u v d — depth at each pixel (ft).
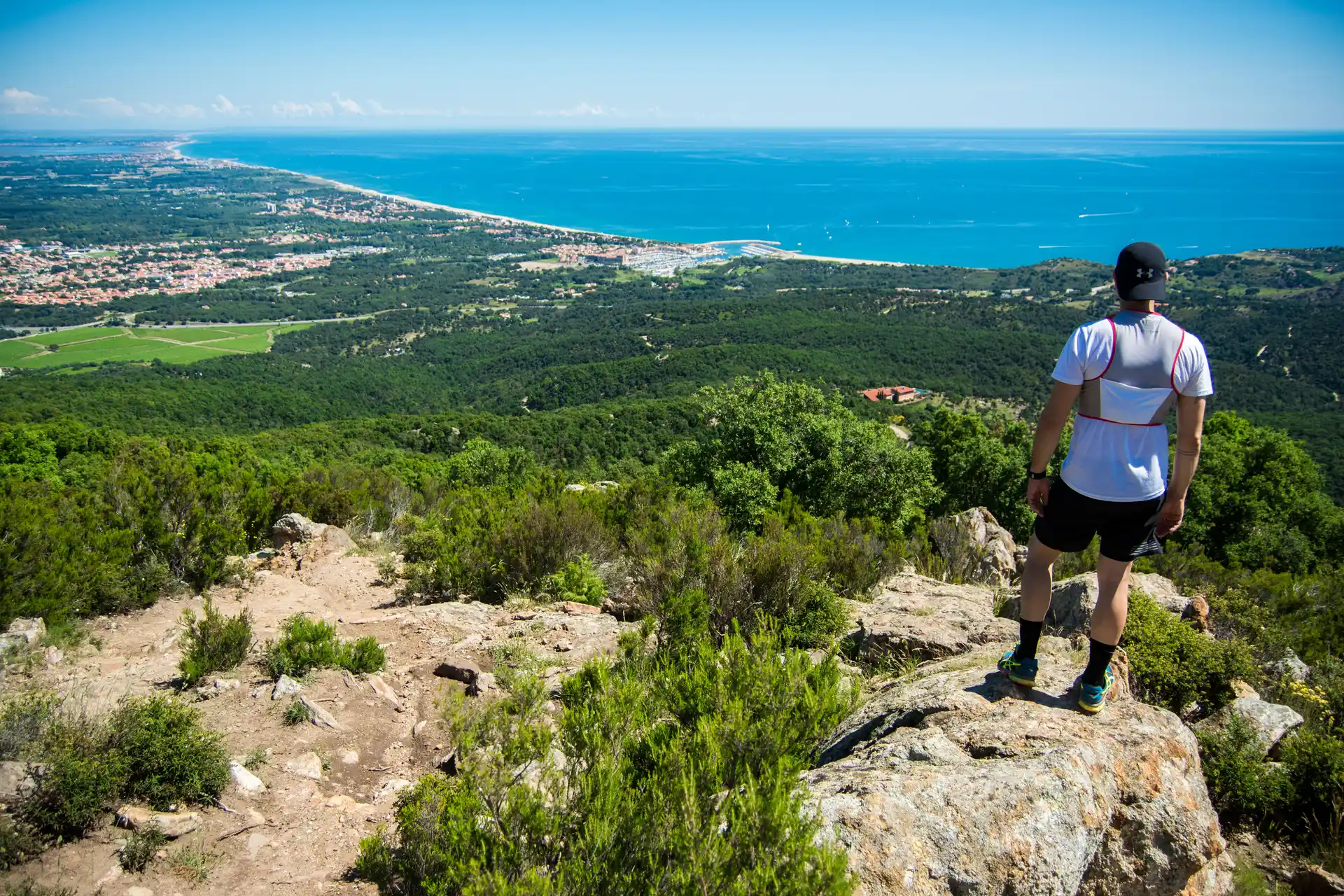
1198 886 9.52
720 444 59.88
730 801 8.63
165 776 12.60
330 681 17.92
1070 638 16.69
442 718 16.08
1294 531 76.18
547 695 15.72
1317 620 32.42
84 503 31.83
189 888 10.87
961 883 8.33
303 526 35.50
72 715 13.56
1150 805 9.49
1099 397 9.61
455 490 52.95
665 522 29.27
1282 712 14.66
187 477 29.68
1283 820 13.00
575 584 26.02
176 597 25.77
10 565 21.34
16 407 216.95
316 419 281.95
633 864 8.63
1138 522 9.71
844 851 7.73
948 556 32.19
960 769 9.57
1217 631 22.07
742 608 20.20
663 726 11.31
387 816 13.02
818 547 26.50
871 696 14.46
